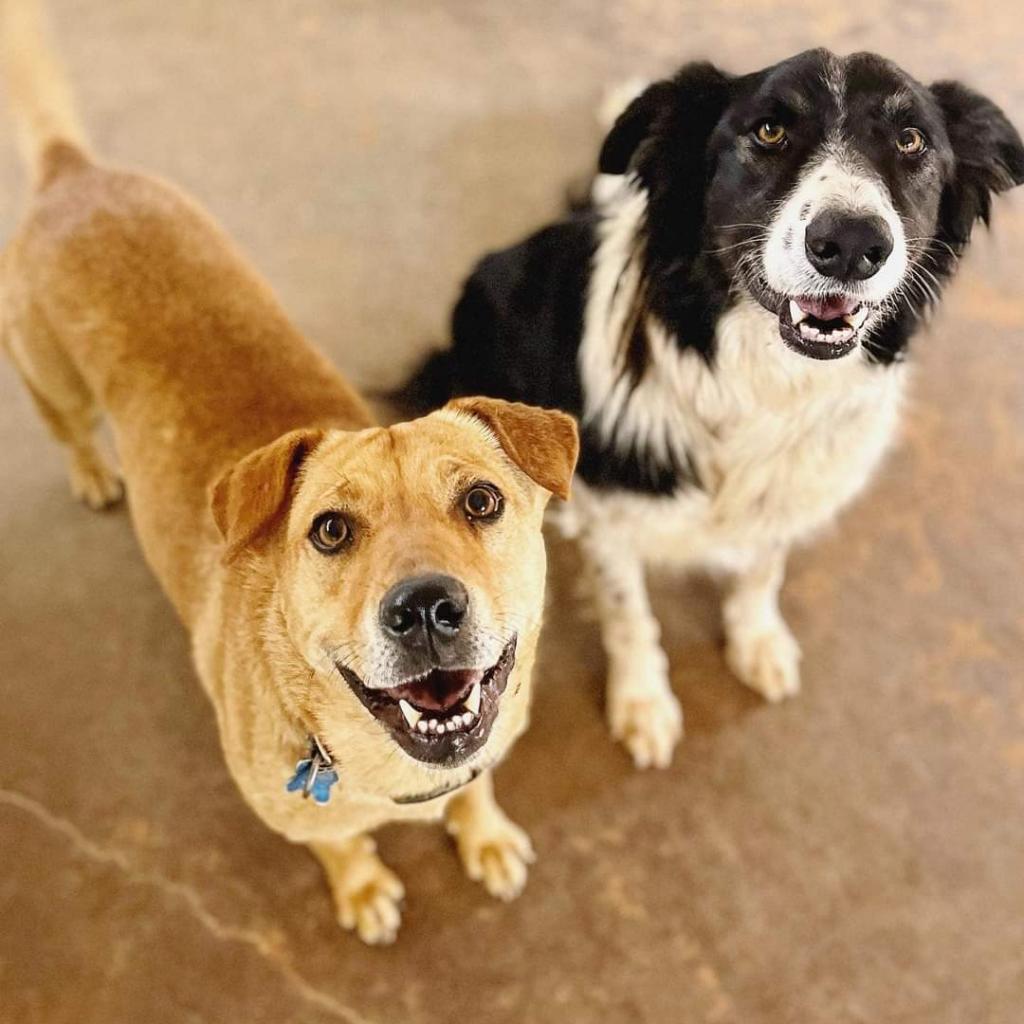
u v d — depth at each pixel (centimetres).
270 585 56
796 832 79
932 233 63
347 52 129
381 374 101
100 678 84
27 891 75
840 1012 72
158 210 72
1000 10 137
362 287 108
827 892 77
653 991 73
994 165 65
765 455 71
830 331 60
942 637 88
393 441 51
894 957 74
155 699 84
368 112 122
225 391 66
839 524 94
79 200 73
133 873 76
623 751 83
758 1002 72
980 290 109
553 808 80
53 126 80
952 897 76
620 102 116
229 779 80
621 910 76
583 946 74
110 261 69
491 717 51
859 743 83
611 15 135
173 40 129
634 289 69
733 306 64
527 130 122
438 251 111
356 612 46
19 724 82
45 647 86
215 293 69
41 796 79
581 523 80
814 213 56
